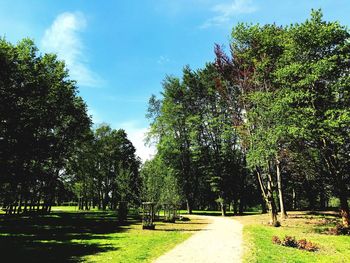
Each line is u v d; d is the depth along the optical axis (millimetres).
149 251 15539
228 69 34125
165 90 57031
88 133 50719
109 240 19797
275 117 26672
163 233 23859
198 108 55562
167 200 34562
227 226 29266
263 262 12883
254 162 28922
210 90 50844
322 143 26391
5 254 14852
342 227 25203
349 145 25750
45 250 16031
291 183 53406
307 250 16906
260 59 31438
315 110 24000
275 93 28875
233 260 13234
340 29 24047
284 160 32750
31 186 42125
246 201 60969
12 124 29750
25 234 23078
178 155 54938
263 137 27750
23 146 31047
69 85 42719
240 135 32375
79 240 19875
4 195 38938
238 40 32125
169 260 13258
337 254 15977
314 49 25109
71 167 51219
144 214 28594
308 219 32594
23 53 34344
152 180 33500
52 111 38594
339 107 24172
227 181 50281
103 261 13148
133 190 36438
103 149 76500
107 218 42312
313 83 24625
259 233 22828
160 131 55750
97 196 81500
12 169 30766
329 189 33719
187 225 30812
